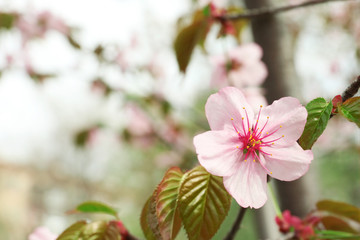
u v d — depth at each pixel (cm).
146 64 75
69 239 24
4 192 416
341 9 94
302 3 34
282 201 37
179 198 21
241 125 23
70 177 385
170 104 70
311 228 27
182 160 81
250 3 41
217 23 36
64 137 373
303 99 40
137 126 82
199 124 70
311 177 37
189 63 35
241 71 44
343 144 66
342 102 22
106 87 69
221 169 22
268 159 23
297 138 22
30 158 430
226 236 24
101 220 25
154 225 22
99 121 84
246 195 22
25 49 65
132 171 278
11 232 398
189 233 21
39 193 417
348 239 26
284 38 40
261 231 39
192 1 43
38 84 67
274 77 40
